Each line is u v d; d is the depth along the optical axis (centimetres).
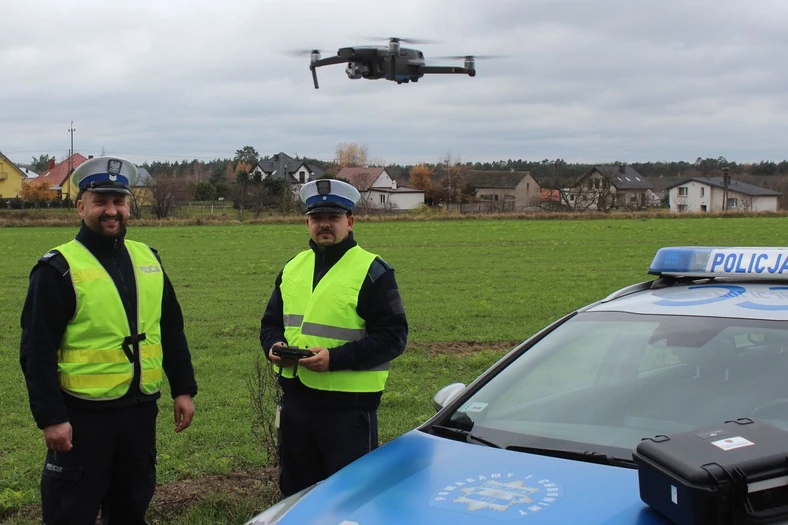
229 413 802
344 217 439
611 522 247
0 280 2197
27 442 716
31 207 7531
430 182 9688
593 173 7794
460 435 343
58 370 401
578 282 2033
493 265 2492
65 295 399
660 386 344
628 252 2884
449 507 268
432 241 3494
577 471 288
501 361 393
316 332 430
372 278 431
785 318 353
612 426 330
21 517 525
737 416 320
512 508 262
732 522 228
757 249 413
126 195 418
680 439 249
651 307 394
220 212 6669
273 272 2378
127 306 414
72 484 402
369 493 289
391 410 805
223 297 1834
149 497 427
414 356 1114
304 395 429
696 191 9938
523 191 9906
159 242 3547
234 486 572
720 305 378
